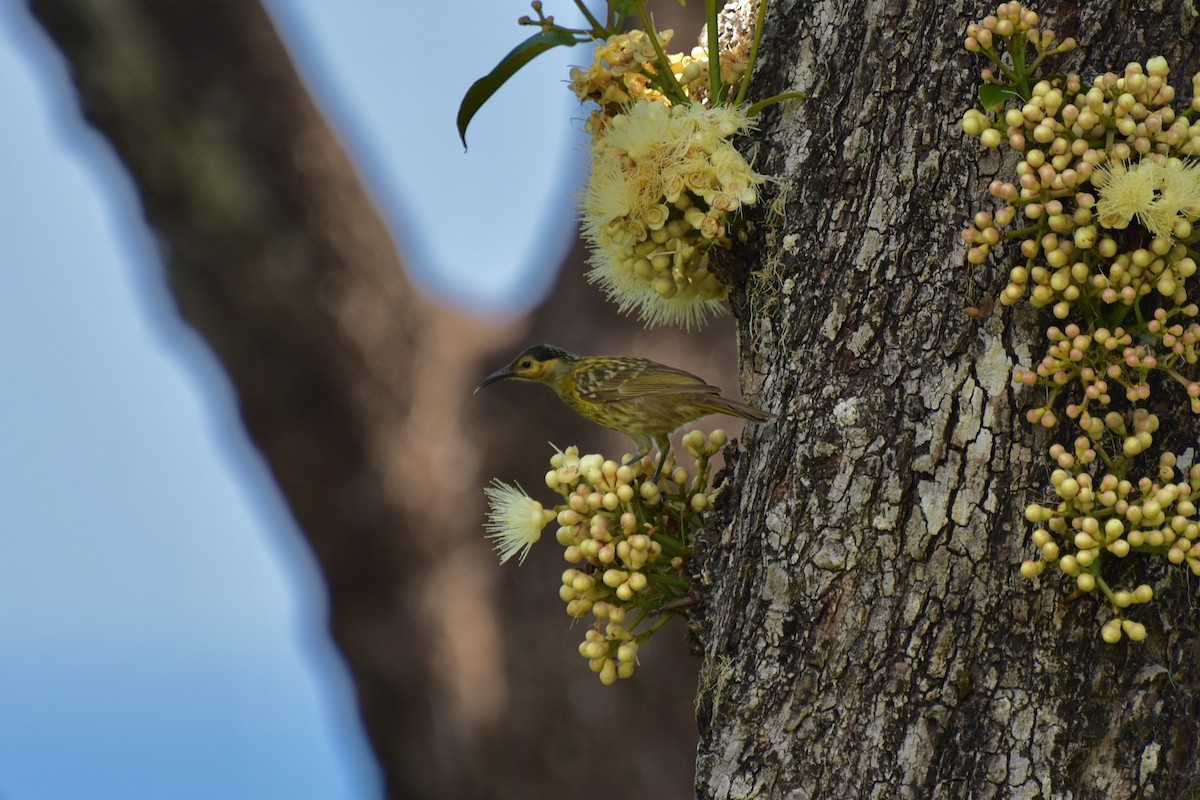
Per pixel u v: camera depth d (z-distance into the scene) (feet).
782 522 20.07
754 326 21.63
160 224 48.73
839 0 21.50
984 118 18.93
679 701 46.68
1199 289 19.12
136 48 46.75
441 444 51.31
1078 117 18.29
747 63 22.27
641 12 22.34
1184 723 18.58
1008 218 18.70
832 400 20.01
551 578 48.88
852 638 19.42
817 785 19.22
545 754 48.26
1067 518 18.80
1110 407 19.15
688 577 22.08
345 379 50.44
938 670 19.04
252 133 48.57
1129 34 19.47
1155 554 18.76
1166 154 18.39
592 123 23.09
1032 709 18.76
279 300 49.42
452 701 50.21
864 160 20.54
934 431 19.45
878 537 19.47
